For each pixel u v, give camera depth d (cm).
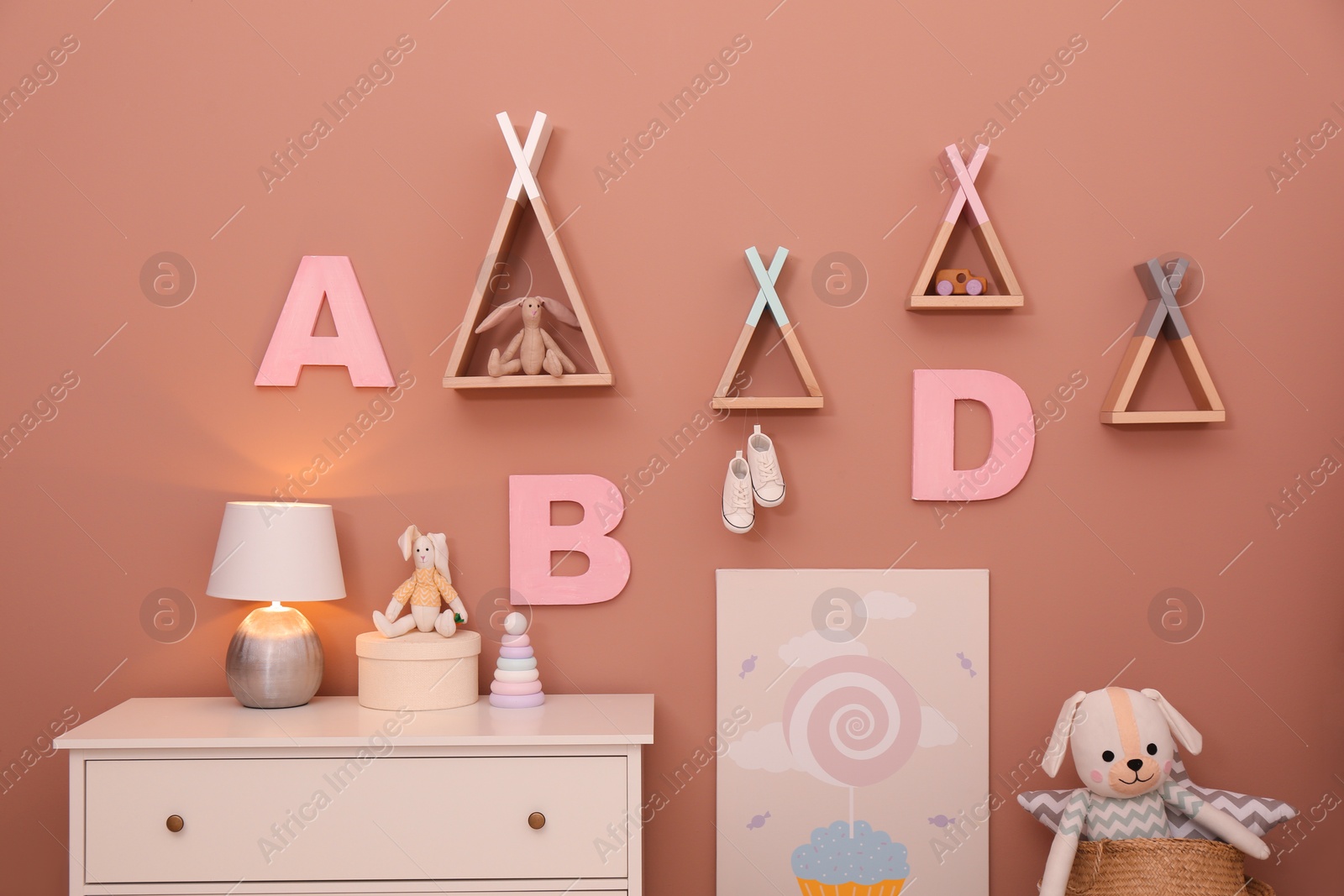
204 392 199
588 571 197
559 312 190
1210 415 187
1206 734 197
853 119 199
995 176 198
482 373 198
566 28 199
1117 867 171
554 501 198
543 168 199
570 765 165
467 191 199
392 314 199
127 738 162
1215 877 169
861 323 198
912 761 196
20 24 199
